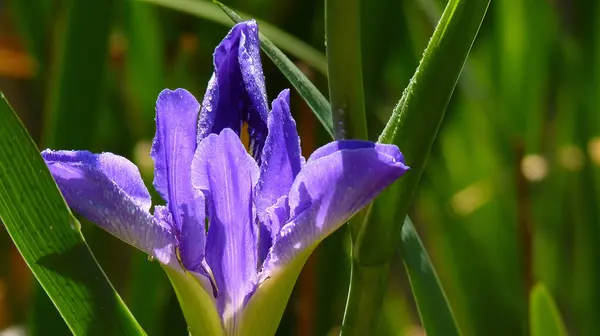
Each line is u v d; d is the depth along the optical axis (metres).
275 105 0.64
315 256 0.83
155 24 0.87
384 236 0.65
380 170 0.61
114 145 0.89
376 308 0.66
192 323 0.64
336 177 0.62
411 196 0.65
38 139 0.87
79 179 0.63
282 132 0.64
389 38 0.86
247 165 0.63
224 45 0.65
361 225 0.66
